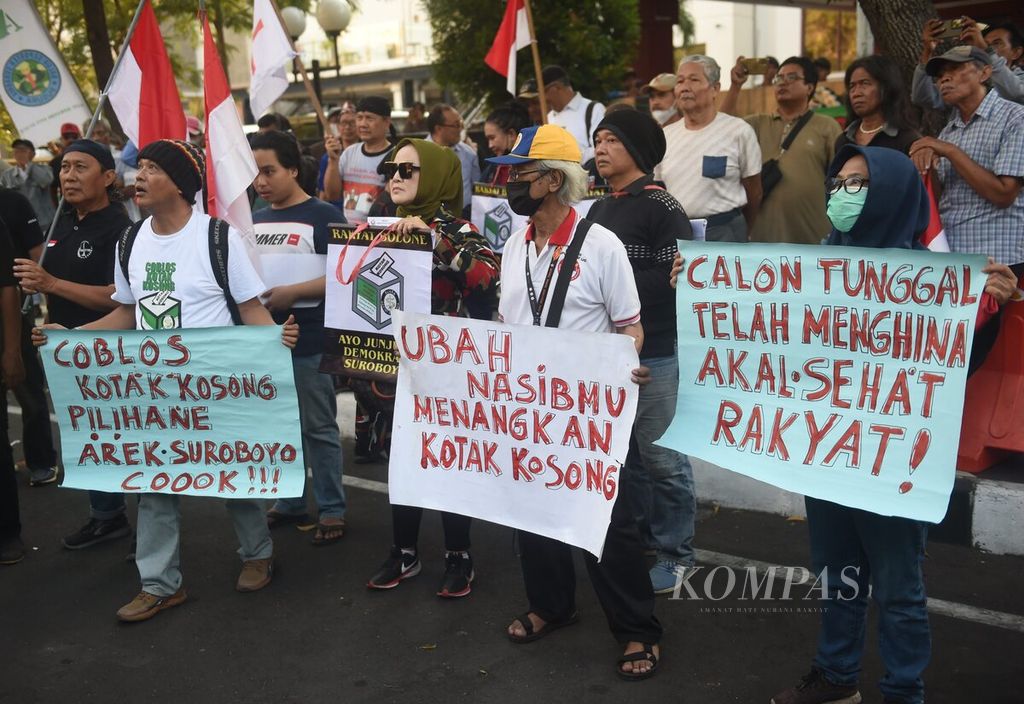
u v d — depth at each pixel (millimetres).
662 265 3723
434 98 32688
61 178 4387
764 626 3764
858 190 2830
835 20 26094
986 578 4051
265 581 4309
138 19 4809
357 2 24062
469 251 3814
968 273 2738
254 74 5762
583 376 3248
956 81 4395
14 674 3662
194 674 3611
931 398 2824
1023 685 3270
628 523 3400
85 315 4578
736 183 5539
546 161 3170
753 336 3107
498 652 3662
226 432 3984
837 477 2955
